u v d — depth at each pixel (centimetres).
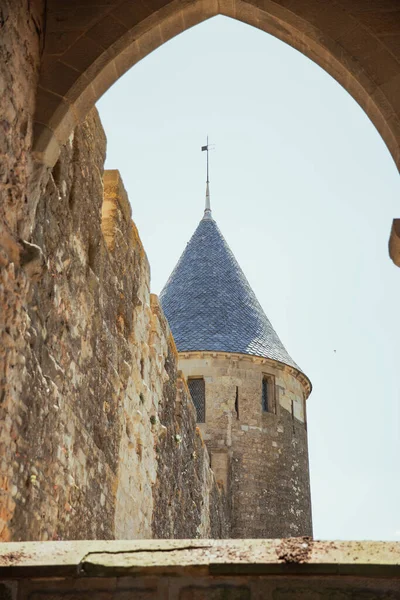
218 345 3575
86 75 881
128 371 1340
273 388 3638
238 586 518
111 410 1220
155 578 524
